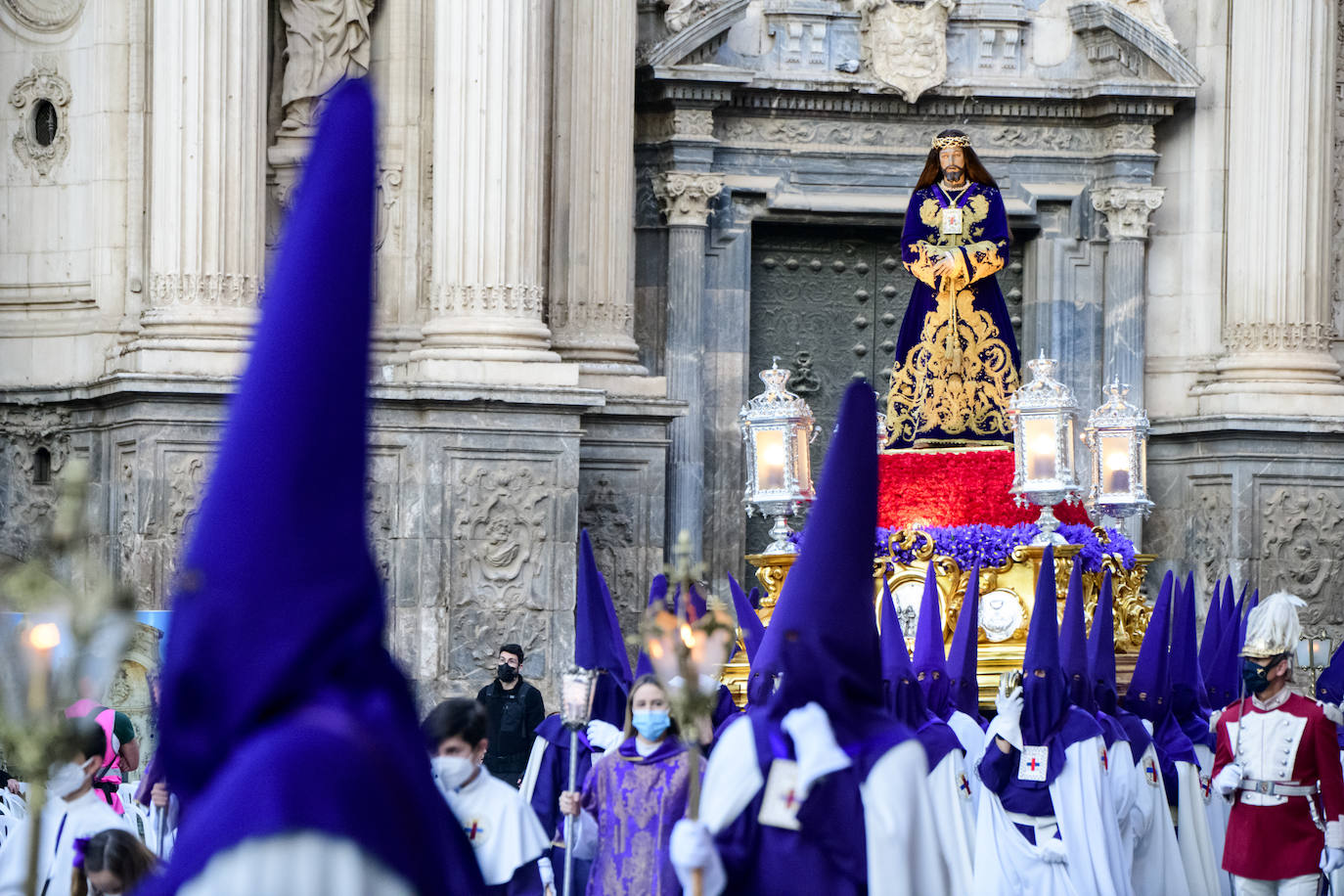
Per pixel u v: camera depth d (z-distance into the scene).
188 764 6.17
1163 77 45.38
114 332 39.91
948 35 45.56
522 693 29.92
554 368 38.12
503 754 29.69
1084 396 46.25
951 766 20.08
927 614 23.95
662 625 13.63
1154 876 24.78
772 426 29.06
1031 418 28.31
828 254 46.34
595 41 41.47
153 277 37.88
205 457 37.03
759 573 29.27
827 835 12.90
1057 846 22.19
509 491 37.94
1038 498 28.16
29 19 41.12
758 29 44.72
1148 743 24.80
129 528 37.19
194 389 36.66
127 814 21.36
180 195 37.44
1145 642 26.58
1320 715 22.62
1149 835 24.78
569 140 41.53
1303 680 35.59
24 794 20.62
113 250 40.09
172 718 6.19
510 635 37.97
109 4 40.19
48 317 40.94
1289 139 44.59
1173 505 45.78
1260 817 22.77
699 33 42.91
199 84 37.47
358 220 6.39
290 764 5.79
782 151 44.91
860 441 12.97
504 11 38.22
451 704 16.28
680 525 43.53
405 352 39.97
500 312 38.31
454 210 38.47
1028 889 22.25
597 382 41.00
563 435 38.22
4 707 8.62
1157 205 45.75
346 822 5.73
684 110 43.53
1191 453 45.16
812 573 12.91
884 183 45.38
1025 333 46.84
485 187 38.31
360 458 6.36
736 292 44.75
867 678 12.99
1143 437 30.06
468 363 37.72
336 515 6.29
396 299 40.50
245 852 5.64
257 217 38.09
